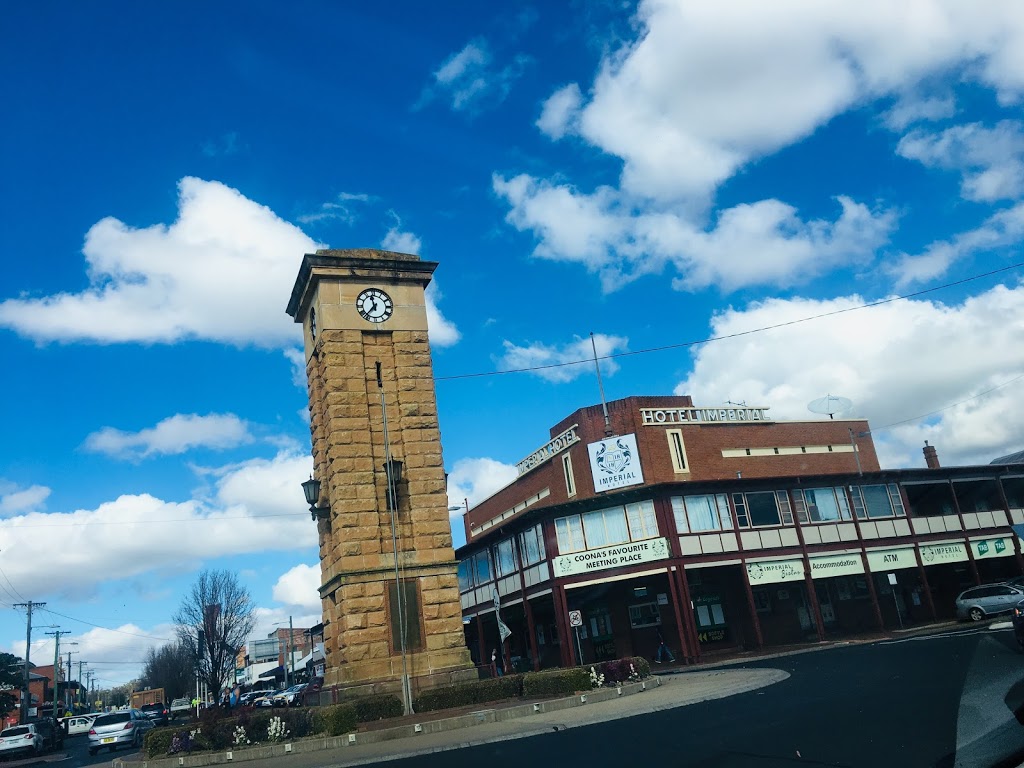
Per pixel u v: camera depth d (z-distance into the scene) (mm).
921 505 49438
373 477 27312
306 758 17453
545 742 14789
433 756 15070
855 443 48250
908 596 46438
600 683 23312
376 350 28875
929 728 10352
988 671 12297
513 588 44375
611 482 44688
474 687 23984
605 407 46750
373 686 25234
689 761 10633
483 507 64500
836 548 41688
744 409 49125
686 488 39688
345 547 26281
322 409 28906
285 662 101188
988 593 38438
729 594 42188
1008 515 46906
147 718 48125
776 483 41719
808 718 12977
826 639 40906
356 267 29078
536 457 53219
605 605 42812
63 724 64688
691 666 35500
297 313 32062
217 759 19406
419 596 26844
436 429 28688
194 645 55219
